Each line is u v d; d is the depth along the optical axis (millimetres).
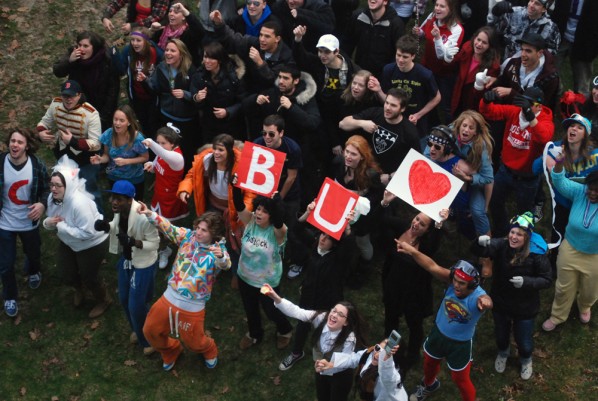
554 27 9773
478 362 8359
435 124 10250
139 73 9789
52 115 9359
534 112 8500
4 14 12859
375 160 8602
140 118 10391
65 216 8227
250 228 7855
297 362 8367
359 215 8156
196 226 7496
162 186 9062
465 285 6871
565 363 8273
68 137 9125
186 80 9609
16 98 11625
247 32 10422
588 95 8789
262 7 10148
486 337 8586
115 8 11234
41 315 8945
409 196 7680
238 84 9453
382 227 7664
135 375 8328
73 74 9898
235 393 8156
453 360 7355
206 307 9000
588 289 8242
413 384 8164
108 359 8492
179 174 8969
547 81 9203
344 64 9438
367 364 6555
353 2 10891
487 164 8281
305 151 9625
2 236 8586
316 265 7562
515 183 8938
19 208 8547
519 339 7863
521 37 9875
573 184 8008
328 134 9875
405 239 7445
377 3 9812
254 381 8250
